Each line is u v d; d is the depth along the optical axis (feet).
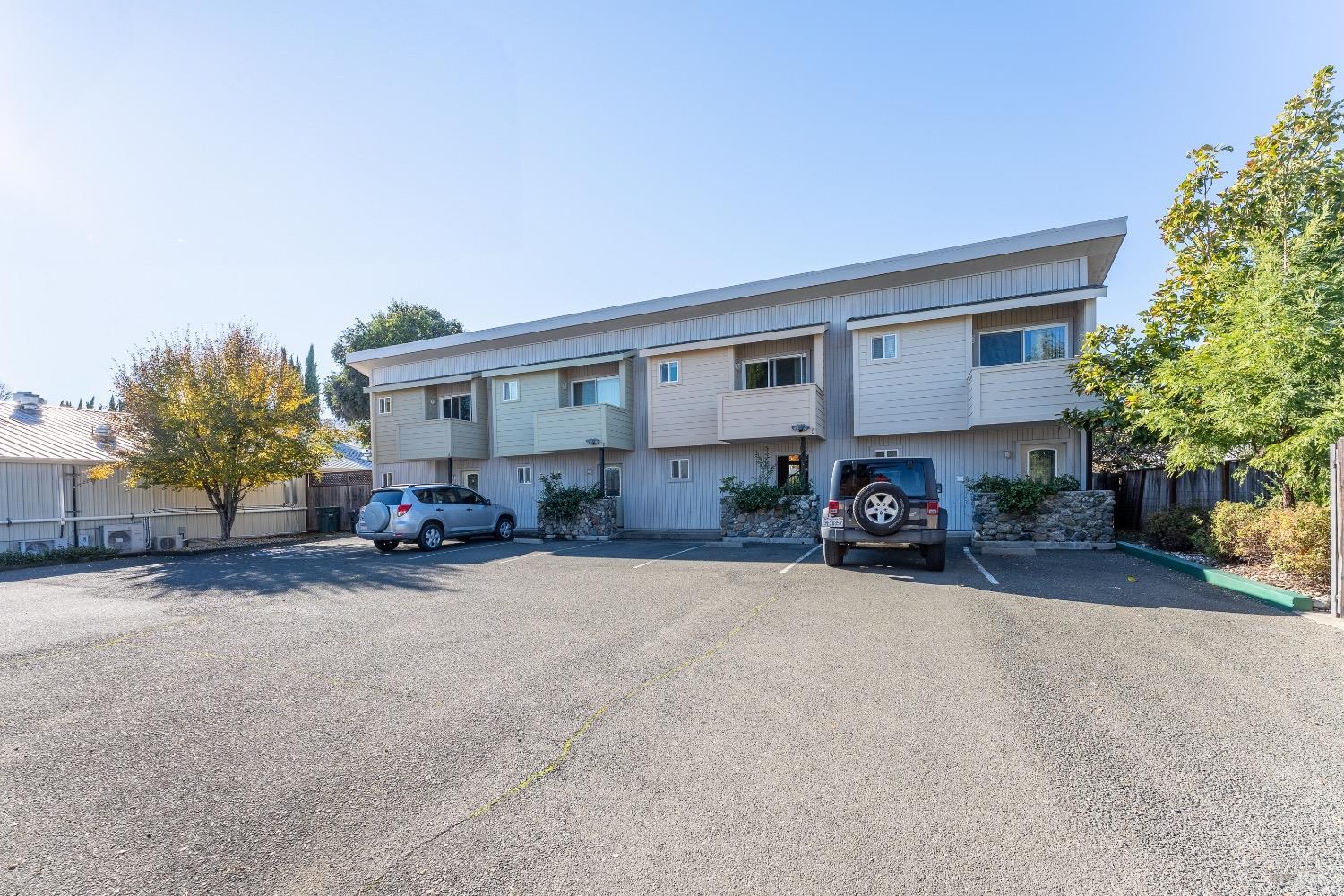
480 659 18.12
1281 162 31.76
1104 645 17.72
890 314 45.91
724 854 8.57
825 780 10.53
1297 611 21.25
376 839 9.16
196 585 31.91
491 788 10.57
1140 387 34.30
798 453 52.03
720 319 55.98
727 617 22.31
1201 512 32.81
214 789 10.75
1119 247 43.34
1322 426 22.77
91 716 14.20
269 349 58.44
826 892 7.72
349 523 70.64
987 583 27.09
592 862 8.46
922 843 8.69
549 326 62.85
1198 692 14.14
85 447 55.26
